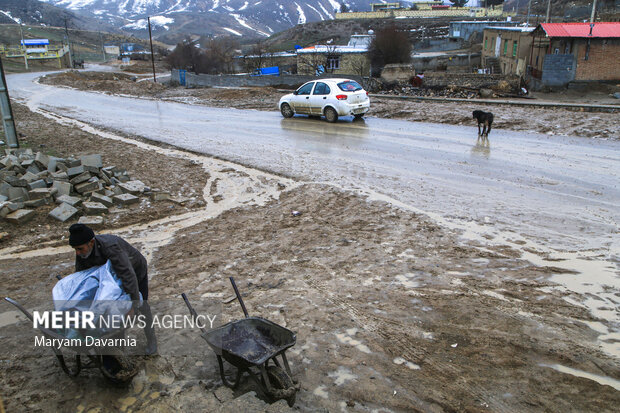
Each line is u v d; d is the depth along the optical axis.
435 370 3.78
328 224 7.43
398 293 5.10
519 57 33.19
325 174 10.37
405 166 10.71
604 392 3.45
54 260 6.32
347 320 4.57
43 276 5.75
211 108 22.52
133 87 34.38
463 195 8.57
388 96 24.02
